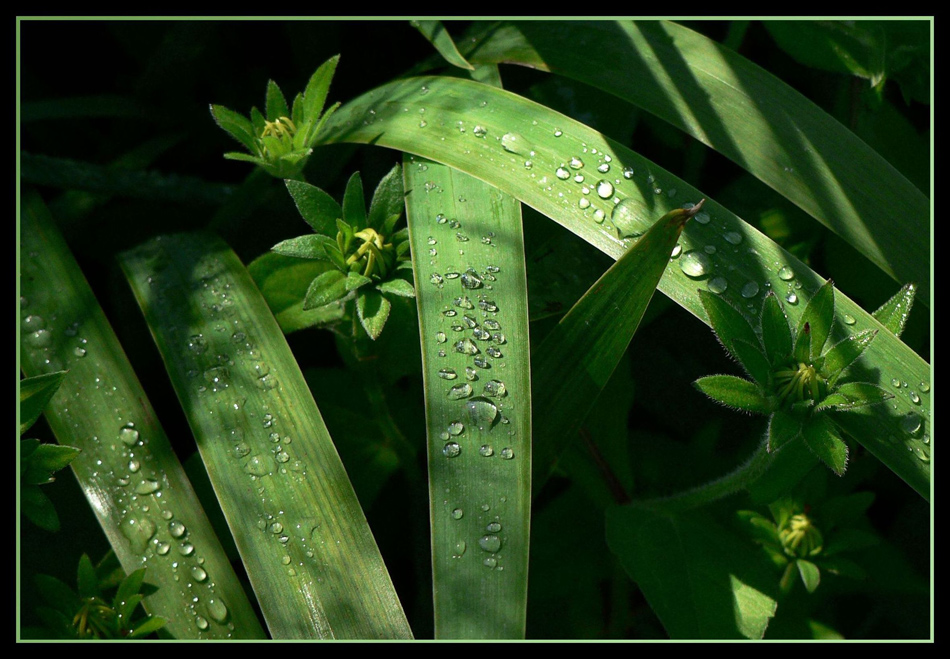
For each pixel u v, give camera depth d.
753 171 0.63
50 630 0.61
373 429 0.68
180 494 0.62
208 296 0.64
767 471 0.60
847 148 0.64
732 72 0.65
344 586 0.60
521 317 0.61
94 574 0.61
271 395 0.62
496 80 0.66
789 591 0.65
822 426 0.59
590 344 0.61
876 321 0.61
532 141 0.63
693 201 0.62
